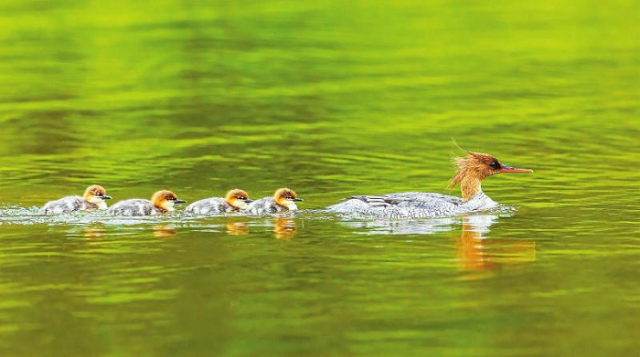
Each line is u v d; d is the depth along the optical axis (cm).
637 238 1952
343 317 1520
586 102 3516
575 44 4491
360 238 1956
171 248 1878
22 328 1484
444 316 1521
